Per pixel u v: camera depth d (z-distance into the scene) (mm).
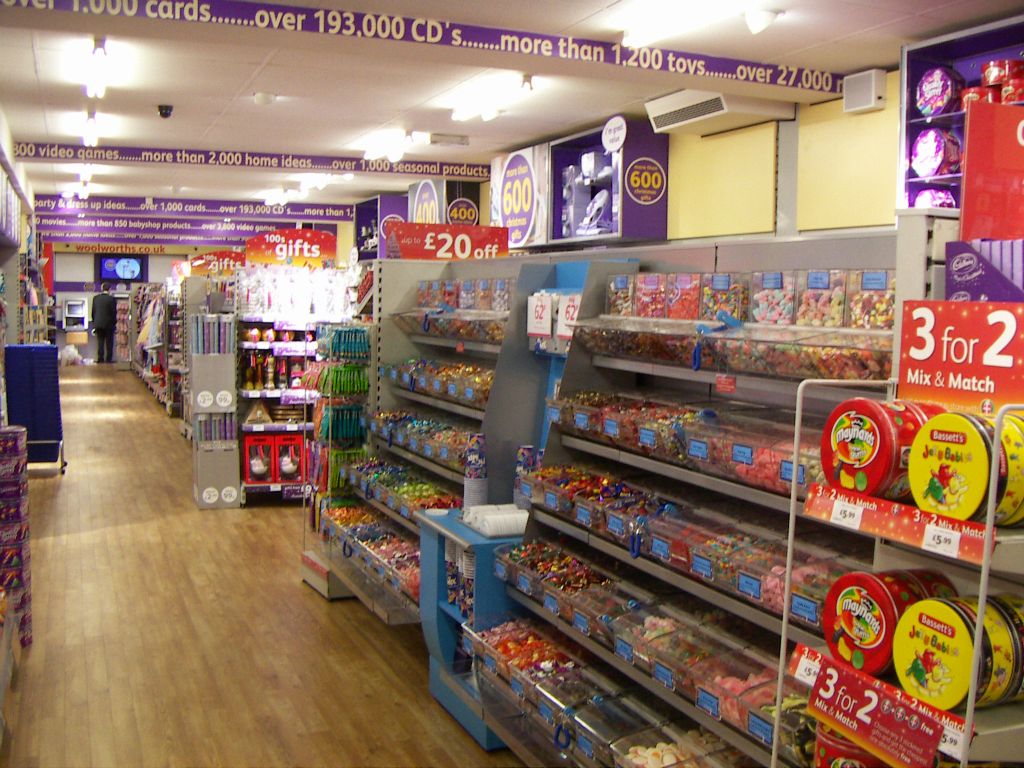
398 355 5789
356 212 16984
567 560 3584
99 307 24703
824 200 7004
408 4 5324
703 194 8227
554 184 9852
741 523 2975
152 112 9000
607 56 6039
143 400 16141
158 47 6543
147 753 3693
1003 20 5172
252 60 6930
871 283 2621
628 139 8531
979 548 1572
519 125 9336
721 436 2805
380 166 12008
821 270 2801
